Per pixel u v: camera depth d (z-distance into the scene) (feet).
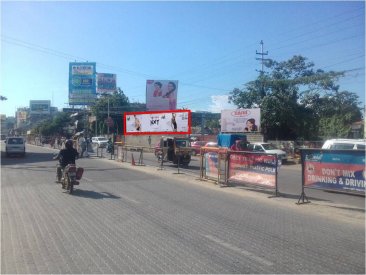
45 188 46.21
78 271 18.58
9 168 72.18
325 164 37.55
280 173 75.87
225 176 51.44
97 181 53.72
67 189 43.27
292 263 19.88
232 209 34.71
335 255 21.30
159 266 19.27
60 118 323.98
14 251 21.67
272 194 44.57
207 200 39.42
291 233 26.18
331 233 26.40
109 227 27.25
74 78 234.99
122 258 20.49
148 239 24.20
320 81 140.87
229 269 18.89
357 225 29.17
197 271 18.60
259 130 134.72
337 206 37.52
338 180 36.58
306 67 154.51
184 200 39.09
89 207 34.65
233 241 23.86
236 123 139.23
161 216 31.04
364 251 22.11
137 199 39.19
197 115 295.07
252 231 26.50
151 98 203.72
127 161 94.27
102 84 245.45
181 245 22.91
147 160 99.66
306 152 39.06
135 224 28.17
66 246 22.63
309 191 48.96
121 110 243.40
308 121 143.64
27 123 501.15
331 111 148.66
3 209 33.47
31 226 27.43
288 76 156.15
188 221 29.32
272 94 147.54
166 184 51.85
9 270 18.75
